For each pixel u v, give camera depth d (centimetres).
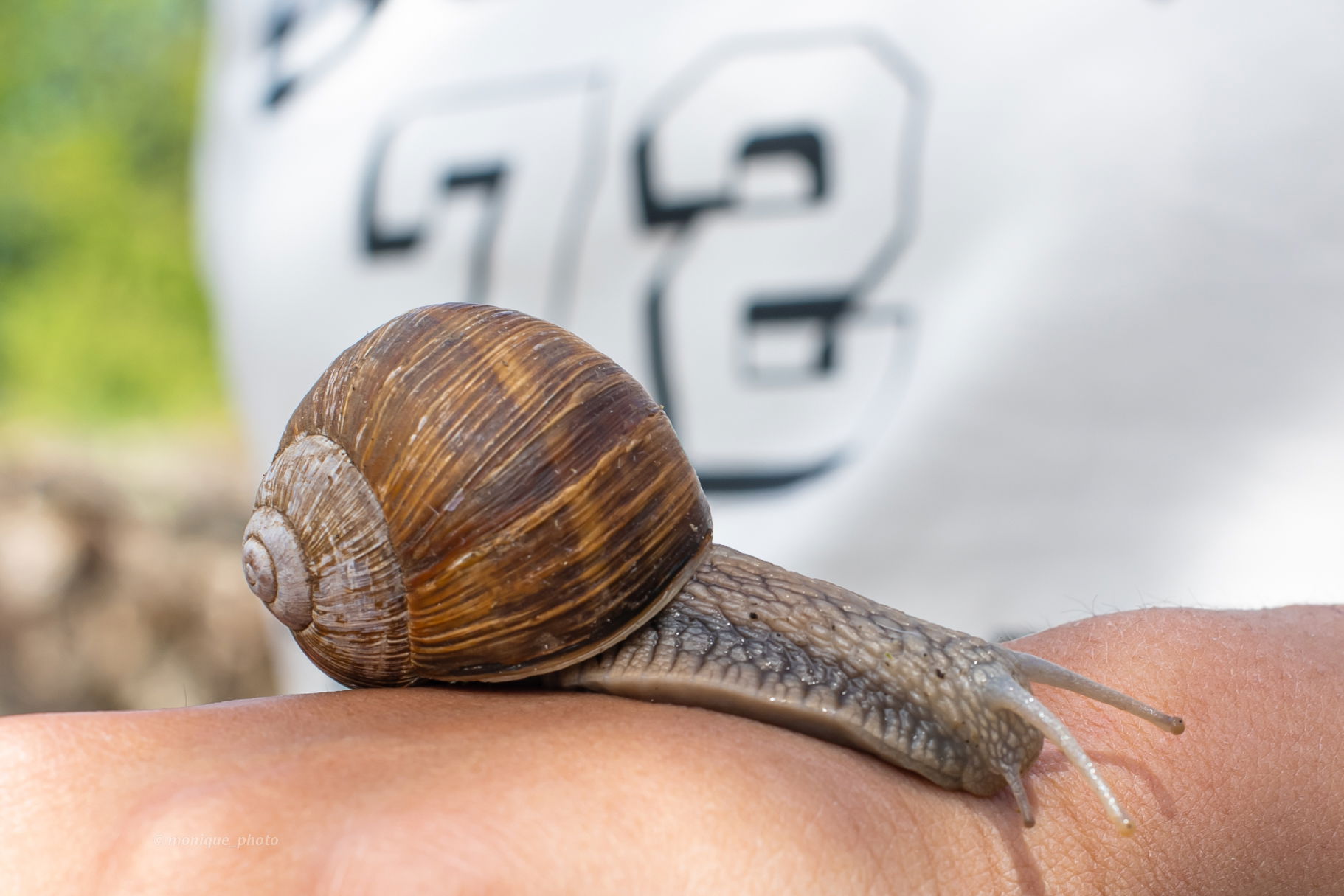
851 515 29
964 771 18
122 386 102
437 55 32
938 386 28
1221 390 27
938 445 29
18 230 105
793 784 17
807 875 17
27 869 16
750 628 20
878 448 29
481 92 32
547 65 31
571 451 19
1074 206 27
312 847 16
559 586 19
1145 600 28
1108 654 20
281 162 34
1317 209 27
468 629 19
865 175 29
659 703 19
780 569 20
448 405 19
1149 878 18
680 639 20
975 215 28
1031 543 29
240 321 35
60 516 58
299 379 34
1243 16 27
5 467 61
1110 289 28
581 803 17
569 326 31
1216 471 28
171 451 77
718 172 30
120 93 111
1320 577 27
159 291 105
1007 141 28
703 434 30
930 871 18
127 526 59
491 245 32
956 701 19
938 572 29
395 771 17
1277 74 27
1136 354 28
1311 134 27
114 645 56
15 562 56
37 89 110
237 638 57
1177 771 19
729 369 30
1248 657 20
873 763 18
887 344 29
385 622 19
